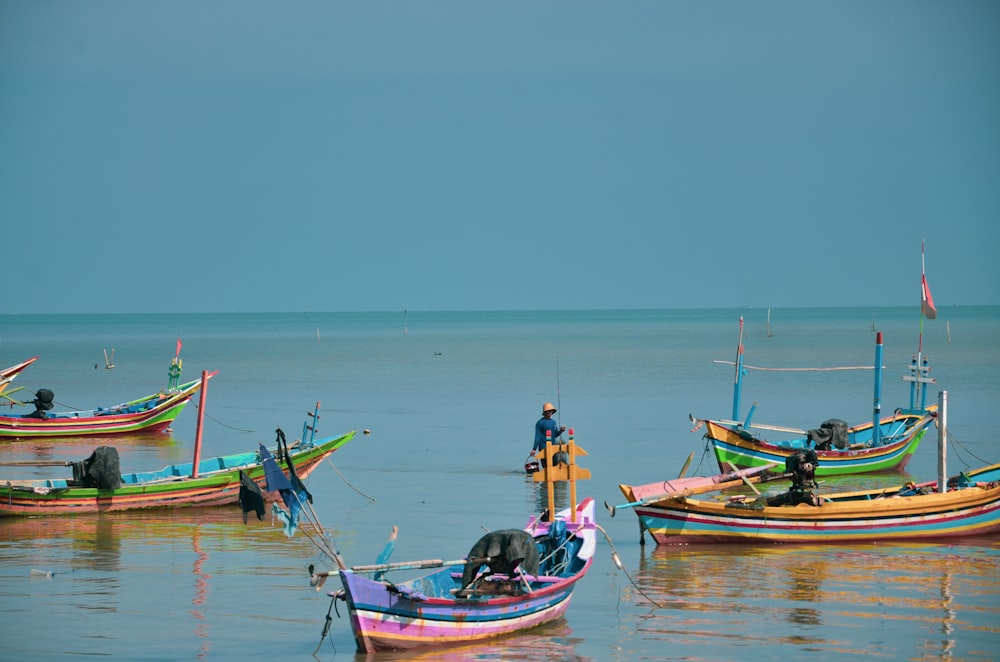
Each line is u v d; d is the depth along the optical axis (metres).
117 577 43.16
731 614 38.47
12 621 37.38
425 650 34.47
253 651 34.56
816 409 101.62
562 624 37.56
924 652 34.41
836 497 52.31
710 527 48.69
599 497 60.38
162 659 33.78
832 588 41.72
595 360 187.12
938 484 52.62
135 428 89.62
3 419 84.31
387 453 76.81
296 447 63.12
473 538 49.81
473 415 100.94
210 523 53.94
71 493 55.28
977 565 45.31
